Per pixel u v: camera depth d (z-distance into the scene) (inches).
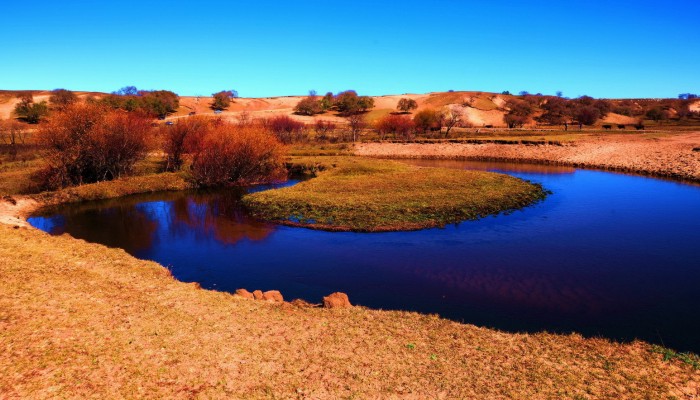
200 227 1035.9
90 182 1598.2
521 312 567.2
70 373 330.6
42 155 1713.8
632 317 550.9
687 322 536.1
